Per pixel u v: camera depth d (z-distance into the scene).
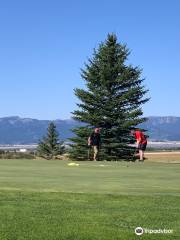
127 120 73.19
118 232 12.02
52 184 20.41
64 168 31.27
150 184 21.12
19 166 33.16
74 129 73.69
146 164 37.19
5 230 12.01
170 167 33.44
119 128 72.88
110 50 74.38
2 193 17.00
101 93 73.56
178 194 17.61
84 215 13.66
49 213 13.84
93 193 17.31
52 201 15.62
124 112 73.94
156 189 19.16
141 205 15.21
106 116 73.56
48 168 31.09
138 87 74.12
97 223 12.80
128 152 72.88
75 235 11.74
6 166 33.03
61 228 12.25
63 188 18.94
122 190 18.61
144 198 16.38
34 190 18.02
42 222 12.79
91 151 71.50
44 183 20.80
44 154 109.75
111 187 19.62
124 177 24.66
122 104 74.44
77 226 12.45
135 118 73.50
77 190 18.36
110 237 11.66
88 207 14.76
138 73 74.88
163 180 23.19
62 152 110.25
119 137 73.38
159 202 15.73
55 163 37.34
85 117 73.38
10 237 11.50
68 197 16.33
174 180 23.19
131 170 30.12
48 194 16.86
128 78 73.75
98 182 21.67
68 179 22.98
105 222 12.92
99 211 14.20
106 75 73.38
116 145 72.38
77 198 16.17
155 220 13.23
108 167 32.91
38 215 13.57
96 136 45.00
